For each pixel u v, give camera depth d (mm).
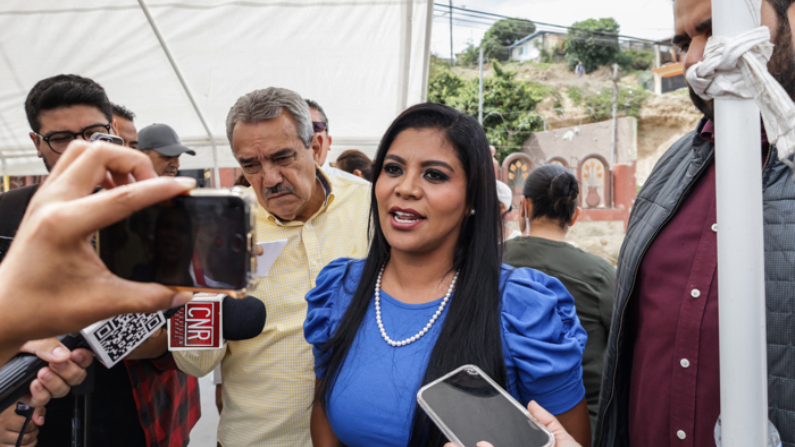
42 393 953
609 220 14727
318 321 1332
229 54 4629
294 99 1727
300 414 1709
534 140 22328
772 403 1030
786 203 1046
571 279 1940
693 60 980
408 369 1104
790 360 1008
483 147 1167
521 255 2072
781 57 925
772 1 910
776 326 1027
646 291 1356
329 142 3338
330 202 1911
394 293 1229
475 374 938
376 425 1098
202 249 553
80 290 471
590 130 20594
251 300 1398
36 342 888
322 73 4984
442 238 1150
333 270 1438
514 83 24406
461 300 1133
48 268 454
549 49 31000
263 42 4512
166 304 508
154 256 562
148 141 3332
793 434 1001
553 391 1101
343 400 1144
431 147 1115
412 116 1177
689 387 1220
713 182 1245
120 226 568
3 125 5227
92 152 479
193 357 1574
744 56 682
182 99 5203
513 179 14711
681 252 1272
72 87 1629
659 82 27453
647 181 1494
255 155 1679
